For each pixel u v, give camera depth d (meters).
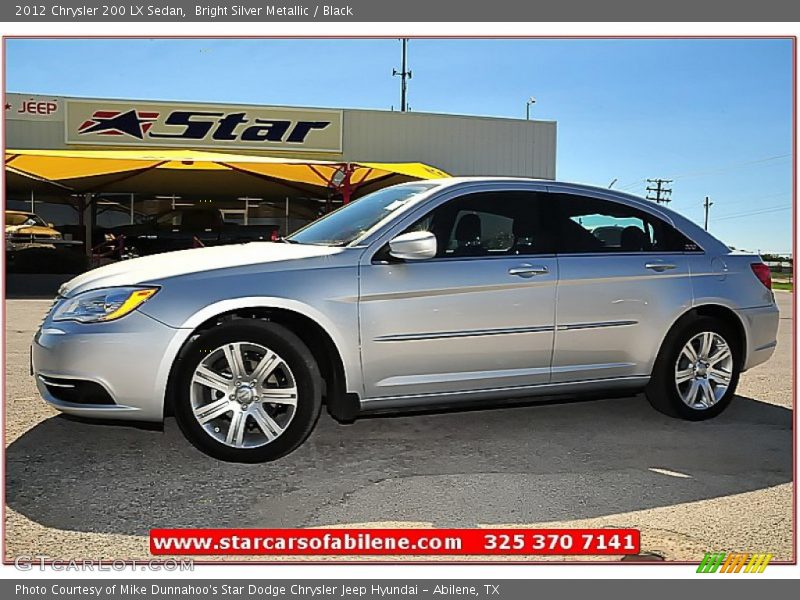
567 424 5.16
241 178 19.66
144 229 21.02
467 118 23.95
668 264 5.12
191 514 3.50
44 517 3.42
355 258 4.34
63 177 16.91
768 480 4.10
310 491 3.81
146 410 4.01
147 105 21.89
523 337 4.66
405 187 5.09
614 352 4.96
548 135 24.70
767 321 5.45
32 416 5.01
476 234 4.68
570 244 4.89
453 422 5.16
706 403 5.29
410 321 4.38
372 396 4.39
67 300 4.17
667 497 3.82
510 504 3.70
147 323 3.97
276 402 4.17
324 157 22.89
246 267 4.19
